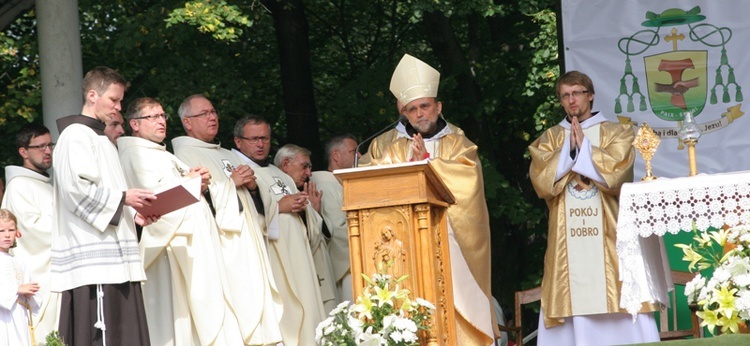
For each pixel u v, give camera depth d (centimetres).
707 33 984
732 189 673
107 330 688
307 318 890
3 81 1594
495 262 1577
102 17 1548
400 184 655
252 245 836
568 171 787
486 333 758
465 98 1537
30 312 772
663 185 688
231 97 1472
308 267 902
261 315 820
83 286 691
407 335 638
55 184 712
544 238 1620
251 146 924
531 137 1603
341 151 1020
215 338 780
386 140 848
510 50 1562
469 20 1555
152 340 786
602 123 809
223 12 1286
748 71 977
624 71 996
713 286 640
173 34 1364
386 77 1546
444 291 693
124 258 701
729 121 978
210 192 827
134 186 789
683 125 717
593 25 1003
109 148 719
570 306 788
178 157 845
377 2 1717
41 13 1067
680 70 988
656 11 991
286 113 1514
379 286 653
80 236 696
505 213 1499
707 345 604
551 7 1490
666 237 964
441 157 816
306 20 1577
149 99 814
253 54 1631
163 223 779
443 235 702
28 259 871
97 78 719
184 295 791
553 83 1425
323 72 1756
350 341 659
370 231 662
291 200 906
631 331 778
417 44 1744
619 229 694
